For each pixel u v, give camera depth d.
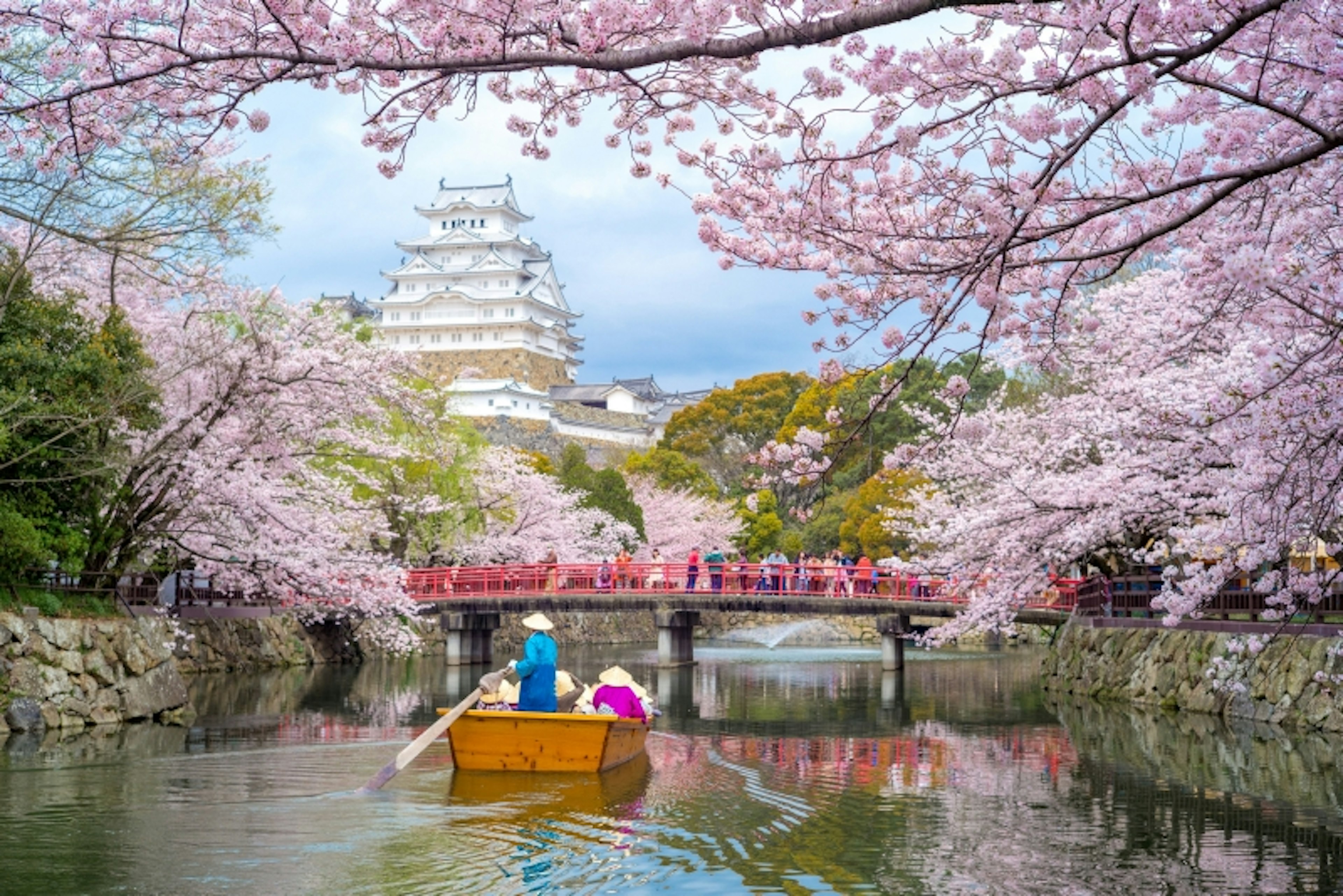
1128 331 17.20
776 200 7.36
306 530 21.50
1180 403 13.61
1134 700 19.84
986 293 6.68
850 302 7.26
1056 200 6.65
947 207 6.91
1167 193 5.76
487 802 9.76
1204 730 15.80
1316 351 7.23
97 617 16.97
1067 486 17.70
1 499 15.66
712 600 31.42
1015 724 17.23
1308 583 11.36
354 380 19.48
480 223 99.50
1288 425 7.94
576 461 49.59
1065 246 7.18
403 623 32.34
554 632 44.47
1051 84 5.96
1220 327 14.35
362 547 32.78
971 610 20.09
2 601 15.38
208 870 7.42
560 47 6.49
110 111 7.43
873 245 7.17
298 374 19.12
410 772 11.16
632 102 7.29
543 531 39.62
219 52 6.30
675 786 10.86
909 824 9.38
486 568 33.31
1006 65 5.79
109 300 19.11
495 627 34.19
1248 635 14.23
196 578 25.88
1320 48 6.29
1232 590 17.56
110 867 7.49
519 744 11.22
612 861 7.89
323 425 20.42
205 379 18.50
